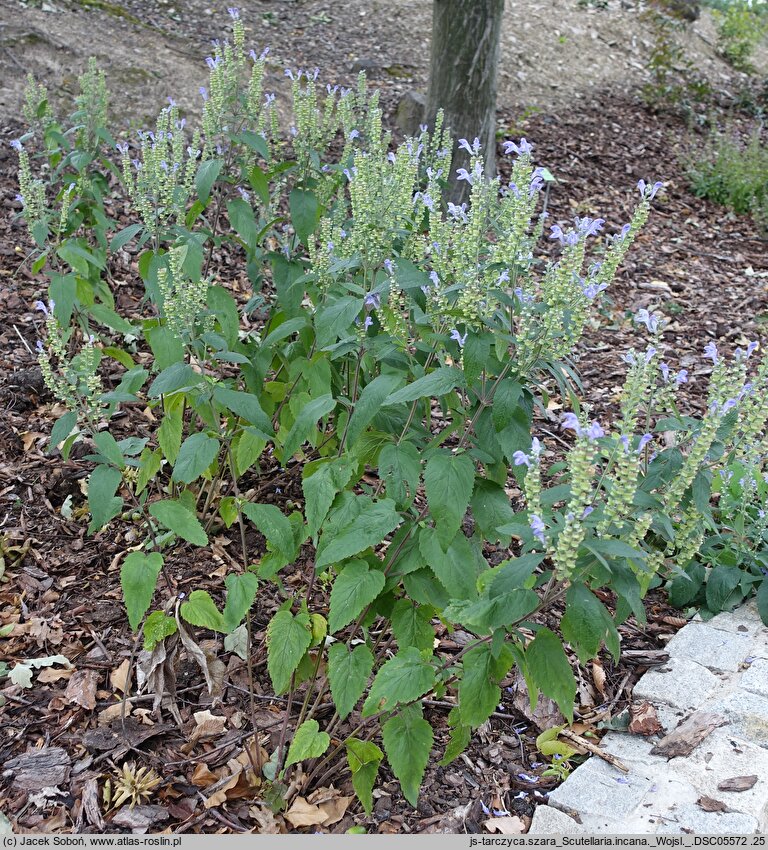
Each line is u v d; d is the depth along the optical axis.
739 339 6.26
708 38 13.67
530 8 12.55
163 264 3.56
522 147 2.57
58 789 2.75
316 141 4.21
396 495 2.51
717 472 3.81
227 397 2.61
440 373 2.42
